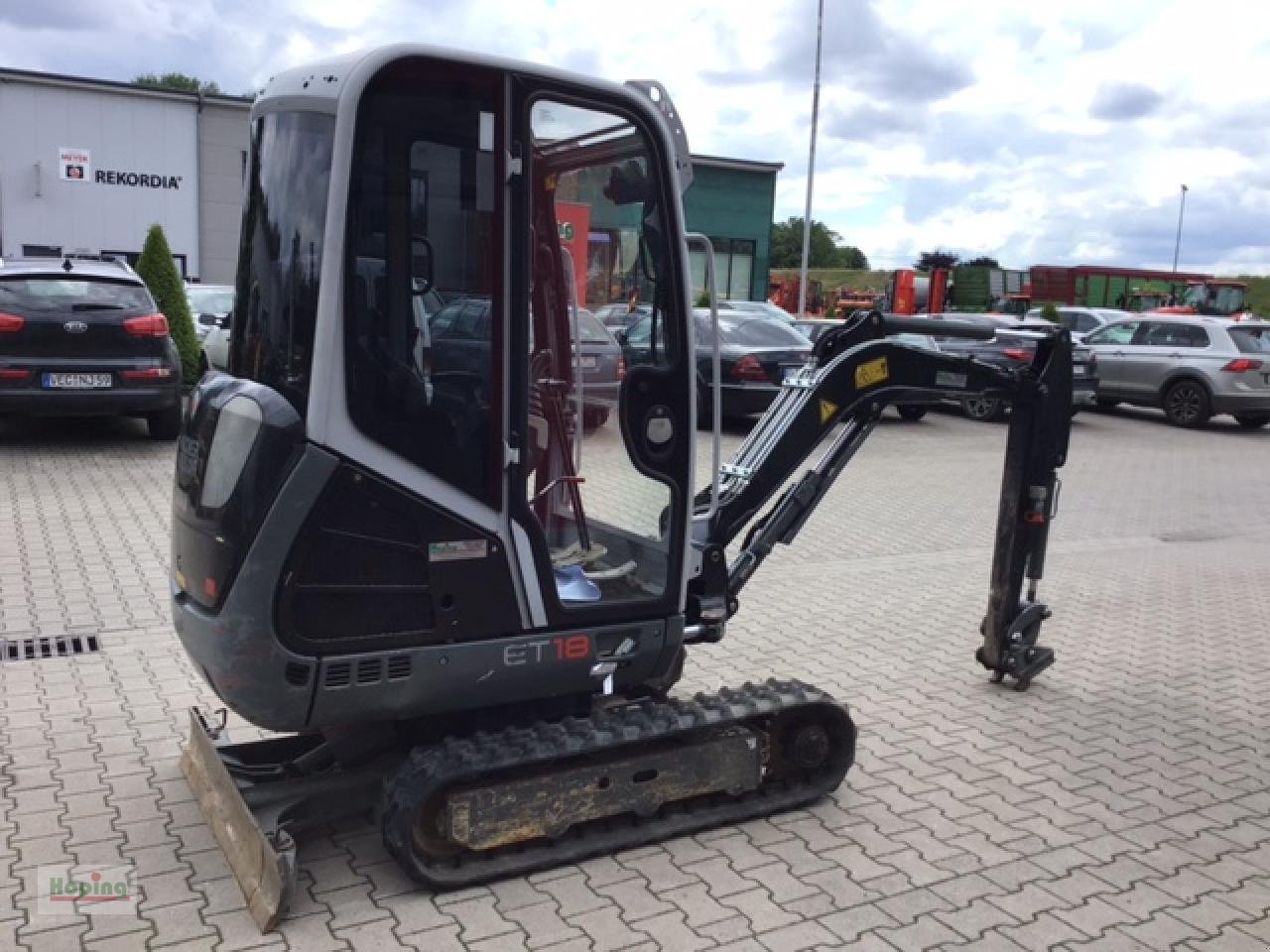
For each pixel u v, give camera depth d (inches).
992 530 394.0
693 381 156.5
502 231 137.9
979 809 175.2
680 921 139.3
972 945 137.3
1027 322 706.8
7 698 203.3
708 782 160.1
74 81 1027.9
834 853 158.9
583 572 155.6
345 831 159.5
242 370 142.6
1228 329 726.5
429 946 132.0
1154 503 467.5
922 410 688.4
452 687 143.2
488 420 141.2
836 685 231.3
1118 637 275.1
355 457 133.3
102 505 346.9
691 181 162.6
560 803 147.9
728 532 176.9
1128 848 164.1
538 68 137.6
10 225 1035.9
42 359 399.5
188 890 142.9
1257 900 150.5
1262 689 238.1
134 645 231.9
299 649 133.2
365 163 130.7
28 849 152.0
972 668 245.3
